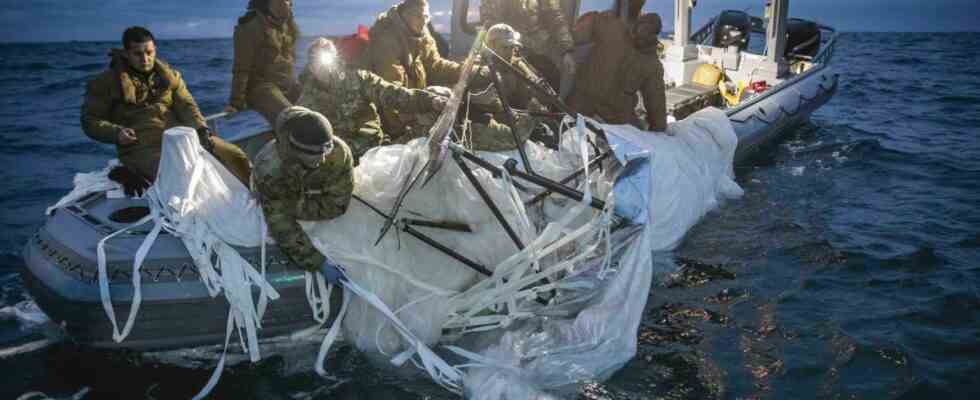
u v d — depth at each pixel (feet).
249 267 11.68
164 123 13.44
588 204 12.49
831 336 13.61
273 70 15.48
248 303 11.67
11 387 11.83
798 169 25.05
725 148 20.84
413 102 12.72
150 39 12.80
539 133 14.92
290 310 12.34
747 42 32.35
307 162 10.66
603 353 12.21
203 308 11.69
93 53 122.52
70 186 24.26
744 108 24.14
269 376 12.12
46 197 22.88
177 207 11.62
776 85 26.66
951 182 23.85
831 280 16.06
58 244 11.99
